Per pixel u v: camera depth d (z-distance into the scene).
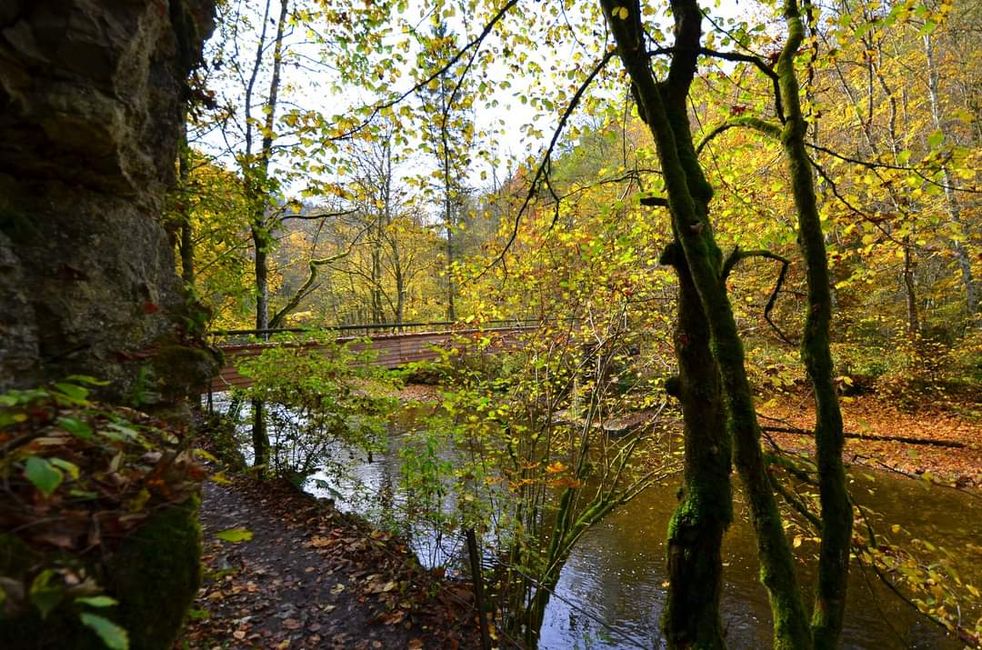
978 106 11.44
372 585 4.30
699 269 1.93
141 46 2.21
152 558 1.17
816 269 2.10
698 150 2.80
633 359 6.10
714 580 2.10
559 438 6.21
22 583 0.84
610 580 5.95
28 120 1.83
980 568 5.53
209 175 6.98
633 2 2.11
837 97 10.59
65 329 1.95
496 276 5.73
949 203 8.07
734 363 1.88
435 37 4.36
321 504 6.07
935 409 10.30
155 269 2.65
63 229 2.05
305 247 22.44
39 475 0.77
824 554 2.02
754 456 1.88
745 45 3.82
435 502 4.90
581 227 5.58
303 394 6.43
